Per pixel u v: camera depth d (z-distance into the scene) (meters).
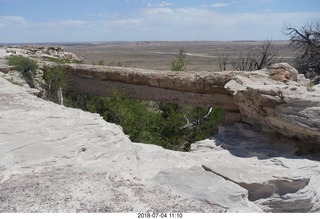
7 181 5.20
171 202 4.80
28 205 4.48
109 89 15.94
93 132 7.45
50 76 17.20
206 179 5.73
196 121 16.61
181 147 16.25
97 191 5.00
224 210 4.75
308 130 7.95
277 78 10.33
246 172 6.31
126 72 14.95
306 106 8.09
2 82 13.18
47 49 29.08
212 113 15.34
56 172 5.59
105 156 6.52
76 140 6.94
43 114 8.85
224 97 11.69
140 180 5.63
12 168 5.62
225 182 5.61
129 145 7.27
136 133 15.90
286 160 7.62
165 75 13.52
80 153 6.44
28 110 9.21
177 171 6.12
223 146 9.20
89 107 17.31
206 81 12.03
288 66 10.62
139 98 14.88
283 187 6.19
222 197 5.09
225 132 10.30
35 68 17.36
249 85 9.50
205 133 15.42
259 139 9.34
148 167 6.77
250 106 9.28
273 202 6.05
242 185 5.98
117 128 8.14
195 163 7.36
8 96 10.84
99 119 8.68
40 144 6.62
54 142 6.80
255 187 5.98
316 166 7.27
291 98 8.23
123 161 6.43
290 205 6.12
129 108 16.39
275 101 8.48
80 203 4.61
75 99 18.44
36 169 5.66
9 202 4.55
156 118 16.83
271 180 6.07
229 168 6.43
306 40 24.81
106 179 5.46
